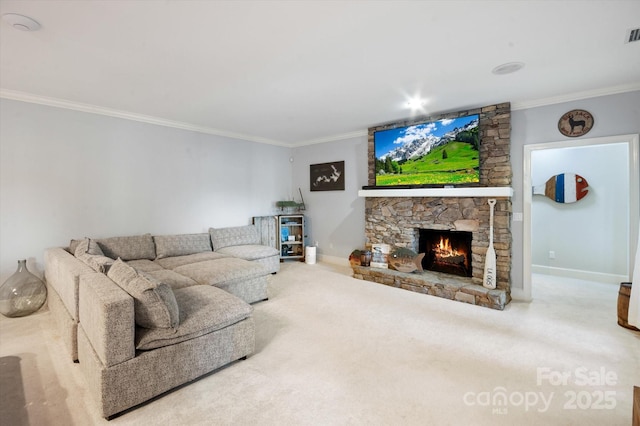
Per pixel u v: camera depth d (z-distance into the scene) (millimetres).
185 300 2490
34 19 1988
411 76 2988
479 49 2443
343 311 3471
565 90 3395
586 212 4914
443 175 4270
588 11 1933
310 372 2277
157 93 3469
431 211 4430
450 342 2732
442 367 2336
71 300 2461
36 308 3375
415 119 4582
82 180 3949
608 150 4723
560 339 2789
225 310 2367
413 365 2363
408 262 4555
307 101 3758
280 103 3836
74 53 2486
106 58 2580
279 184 6492
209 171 5305
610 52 2492
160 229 4703
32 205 3590
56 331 2945
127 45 2359
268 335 2873
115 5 1846
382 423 1765
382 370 2299
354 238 5691
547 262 5301
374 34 2217
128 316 1857
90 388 1993
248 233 5500
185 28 2123
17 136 3479
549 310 3520
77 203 3910
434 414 1836
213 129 5277
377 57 2586
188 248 4652
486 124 3957
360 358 2467
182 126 4895
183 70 2836
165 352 2006
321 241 6250
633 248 3250
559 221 5160
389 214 4883
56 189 3752
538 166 5324
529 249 3844
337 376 2225
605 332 2934
